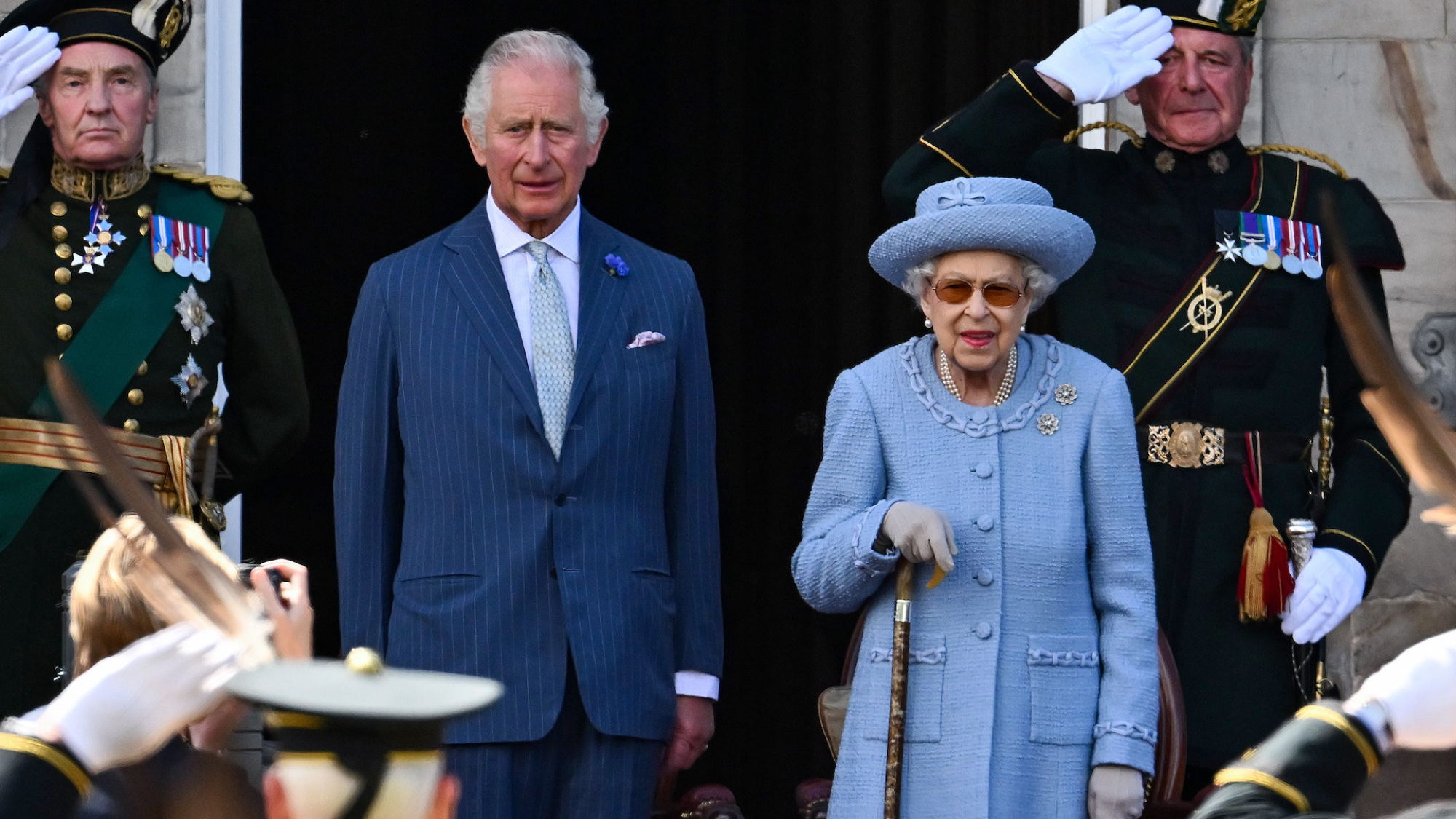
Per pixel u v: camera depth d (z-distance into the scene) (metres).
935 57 28.17
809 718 28.86
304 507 27.56
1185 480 18.41
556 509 15.96
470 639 15.72
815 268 29.20
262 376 19.80
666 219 29.61
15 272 18.89
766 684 29.08
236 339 19.84
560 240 16.80
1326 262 19.05
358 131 27.95
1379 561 18.34
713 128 29.48
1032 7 26.72
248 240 19.94
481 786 15.54
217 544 19.00
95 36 18.92
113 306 18.91
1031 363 15.76
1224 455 18.42
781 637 29.08
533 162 16.33
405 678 6.82
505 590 15.76
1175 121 19.19
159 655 6.92
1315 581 17.78
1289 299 18.89
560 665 15.73
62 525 18.31
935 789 14.88
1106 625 15.27
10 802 6.67
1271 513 18.33
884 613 15.41
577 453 16.09
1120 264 19.00
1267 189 19.34
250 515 27.25
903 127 28.48
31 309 18.78
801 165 29.23
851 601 15.37
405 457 16.34
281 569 9.86
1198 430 18.42
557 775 15.88
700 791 18.12
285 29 27.30
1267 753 6.77
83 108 18.81
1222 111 19.17
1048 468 15.40
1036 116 18.36
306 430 20.02
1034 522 15.23
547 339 16.45
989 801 14.64
